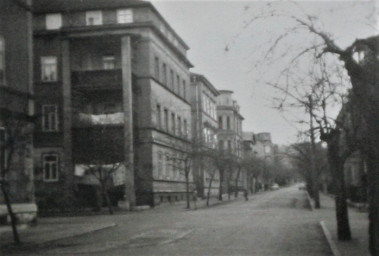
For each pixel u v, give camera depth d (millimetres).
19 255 15828
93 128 43219
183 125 62781
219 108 100750
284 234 21297
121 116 44875
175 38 59969
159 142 50406
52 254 15969
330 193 69000
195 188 64938
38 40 47938
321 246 17125
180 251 16188
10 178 24312
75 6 49156
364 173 36750
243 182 105750
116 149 39812
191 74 72625
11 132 19562
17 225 24469
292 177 172875
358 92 10828
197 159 56344
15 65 25531
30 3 26891
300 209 41719
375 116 10438
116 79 45562
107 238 20844
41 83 47625
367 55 11469
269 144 168750
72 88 46375
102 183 39469
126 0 49688
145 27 48312
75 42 47906
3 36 24578
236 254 15250
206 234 21859
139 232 23250
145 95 48250
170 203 53094
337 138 18141
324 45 11594
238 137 107938
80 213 40250
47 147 47000
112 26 47688
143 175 47688
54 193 46188
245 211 39875
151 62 48844
